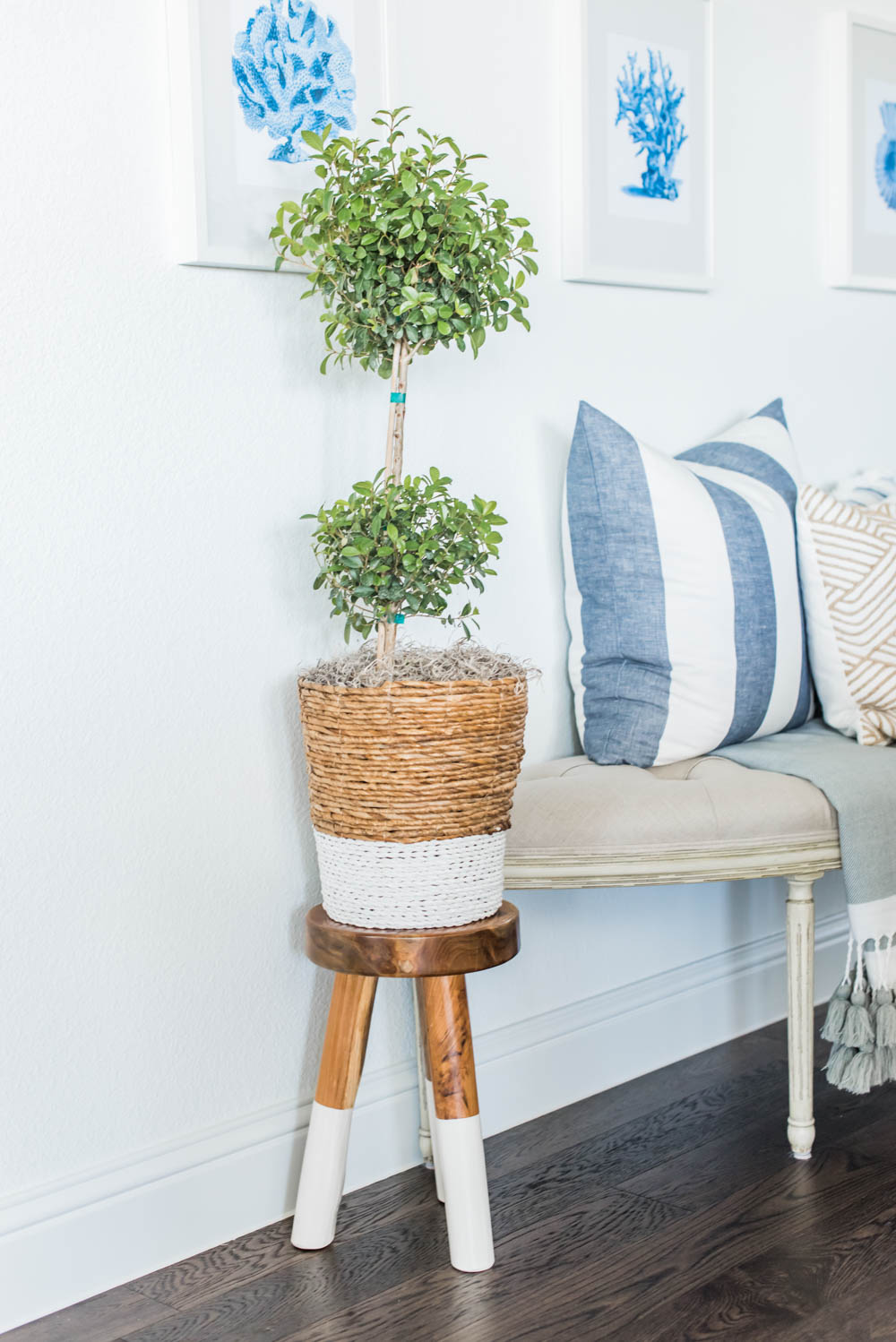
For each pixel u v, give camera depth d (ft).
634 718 6.57
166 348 5.32
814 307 8.39
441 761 4.90
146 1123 5.41
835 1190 5.80
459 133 6.37
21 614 4.95
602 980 7.17
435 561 5.14
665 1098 6.95
